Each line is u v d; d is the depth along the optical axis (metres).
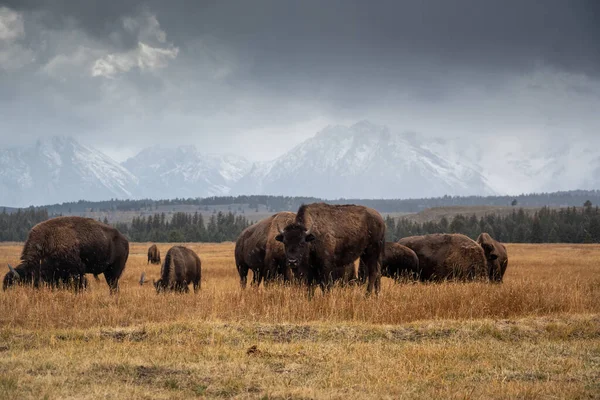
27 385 30.53
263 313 51.41
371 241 69.62
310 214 64.69
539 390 30.92
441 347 40.53
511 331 45.91
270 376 33.06
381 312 51.31
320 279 64.31
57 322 49.31
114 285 82.56
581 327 47.53
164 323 47.53
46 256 74.75
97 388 30.25
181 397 29.55
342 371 34.47
